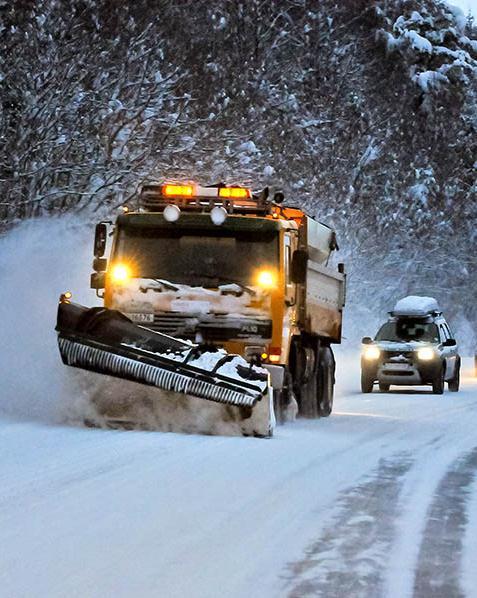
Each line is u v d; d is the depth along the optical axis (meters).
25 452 17.75
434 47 96.75
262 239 25.45
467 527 12.91
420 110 92.38
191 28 60.31
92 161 45.69
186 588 9.52
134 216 25.83
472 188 96.75
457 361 48.12
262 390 21.86
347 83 80.44
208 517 12.84
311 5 81.06
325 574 10.25
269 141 63.81
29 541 11.15
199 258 25.42
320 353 31.27
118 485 14.78
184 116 51.00
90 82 48.41
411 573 10.42
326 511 13.66
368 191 78.31
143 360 22.03
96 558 10.54
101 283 26.59
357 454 20.23
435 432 25.91
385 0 92.81
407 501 14.72
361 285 73.00
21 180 44.34
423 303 47.03
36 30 46.59
